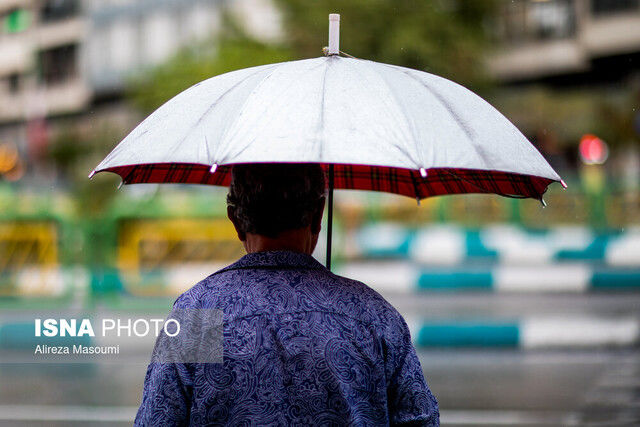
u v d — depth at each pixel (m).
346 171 4.86
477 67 37.44
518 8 67.88
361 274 20.27
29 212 17.91
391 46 35.72
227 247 18.44
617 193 27.89
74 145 46.78
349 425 3.24
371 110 3.44
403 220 28.84
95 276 17.52
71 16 84.38
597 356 14.25
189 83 35.06
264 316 3.34
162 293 17.64
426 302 18.61
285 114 3.38
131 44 80.81
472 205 28.67
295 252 3.51
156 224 18.08
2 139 86.25
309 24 35.44
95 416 11.00
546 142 49.94
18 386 12.58
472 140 3.57
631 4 67.31
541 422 10.55
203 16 74.38
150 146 3.53
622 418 10.68
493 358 14.21
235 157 3.25
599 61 68.44
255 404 3.24
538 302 18.30
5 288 17.69
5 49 86.94
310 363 3.28
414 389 3.39
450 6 37.56
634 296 18.72
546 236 26.02
